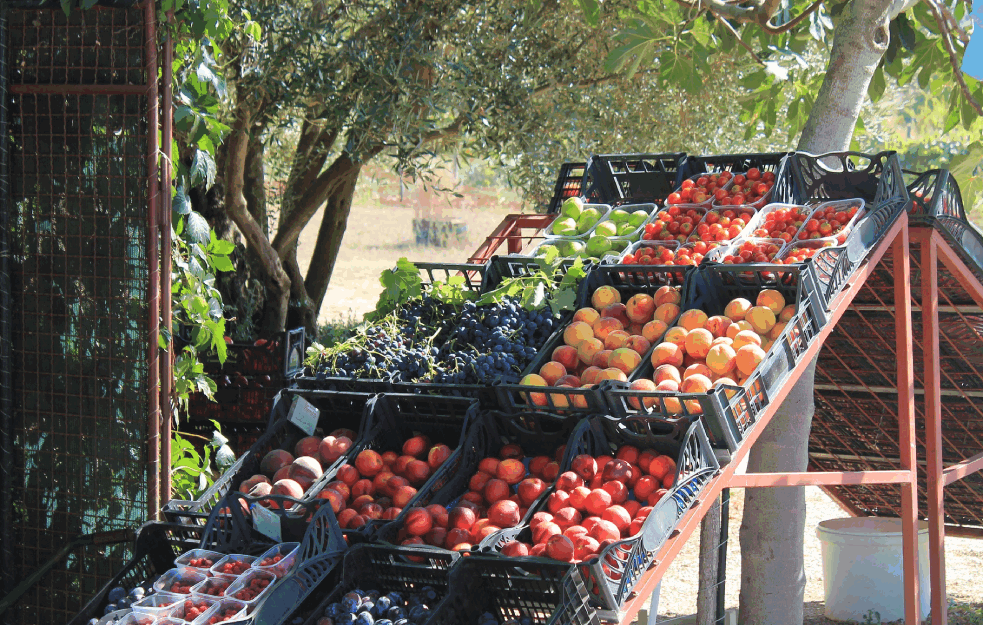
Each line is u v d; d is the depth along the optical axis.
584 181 5.32
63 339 3.67
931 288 4.76
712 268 3.74
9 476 3.72
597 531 2.67
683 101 9.07
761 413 3.18
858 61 5.05
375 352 3.67
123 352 3.60
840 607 5.82
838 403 6.54
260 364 7.02
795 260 3.70
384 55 7.65
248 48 7.11
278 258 9.67
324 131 9.01
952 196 4.84
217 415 7.07
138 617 2.46
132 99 3.54
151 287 3.52
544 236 4.88
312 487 3.14
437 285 4.14
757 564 5.06
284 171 10.88
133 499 3.62
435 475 3.11
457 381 3.51
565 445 3.20
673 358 3.38
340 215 11.10
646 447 3.05
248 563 2.67
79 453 3.68
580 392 3.12
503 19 8.24
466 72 7.73
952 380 6.06
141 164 3.53
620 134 9.09
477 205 25.20
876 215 4.16
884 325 5.79
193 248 3.94
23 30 3.59
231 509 2.88
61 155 3.62
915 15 6.39
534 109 8.36
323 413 3.63
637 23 5.77
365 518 2.95
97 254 3.62
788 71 6.73
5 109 3.59
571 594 2.42
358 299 18.08
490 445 3.31
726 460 3.00
